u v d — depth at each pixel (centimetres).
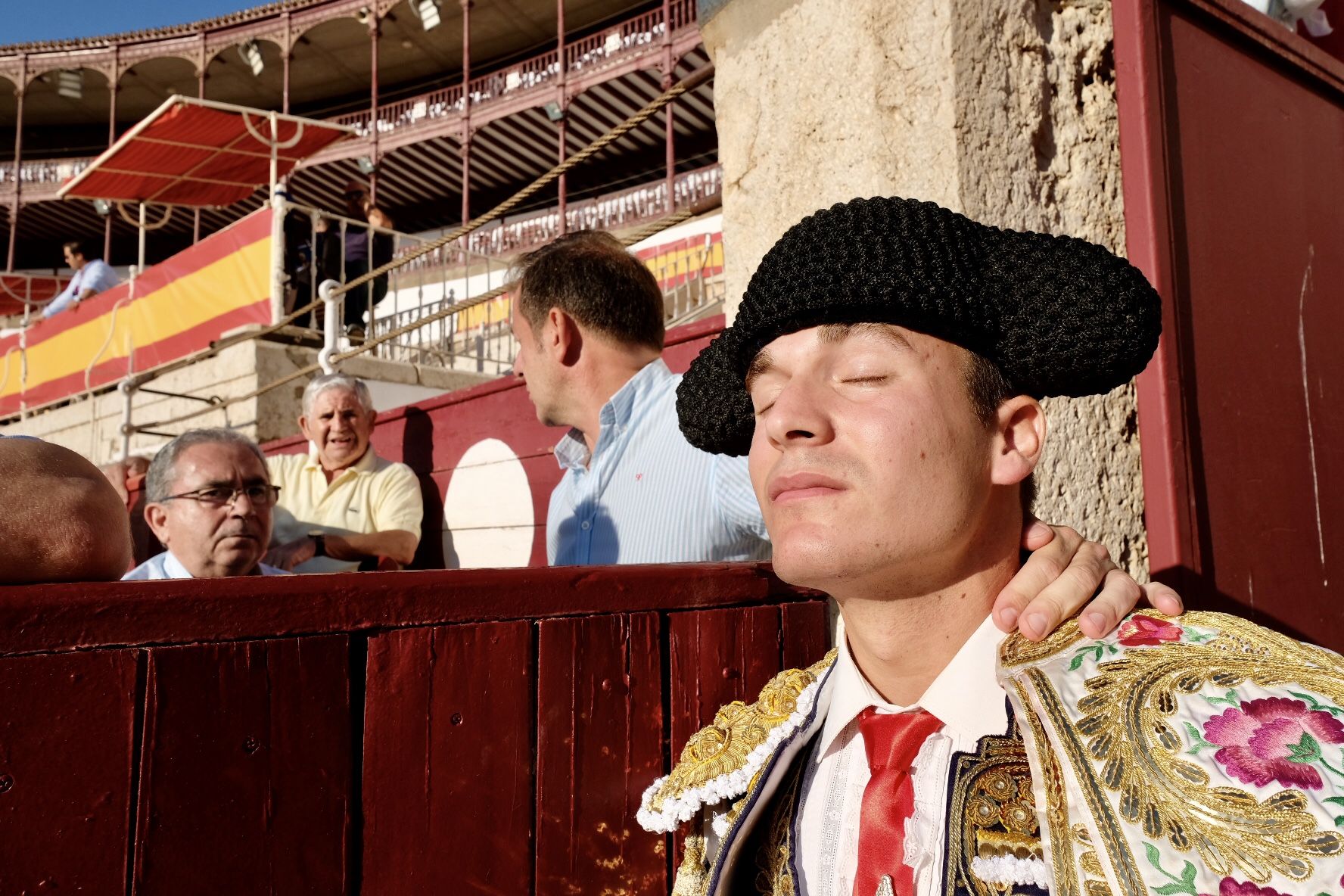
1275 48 216
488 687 95
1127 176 182
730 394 99
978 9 165
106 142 2759
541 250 206
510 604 97
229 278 767
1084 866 66
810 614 130
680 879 97
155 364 827
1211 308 189
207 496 249
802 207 184
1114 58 189
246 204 2486
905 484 75
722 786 94
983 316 78
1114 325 77
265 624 80
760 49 197
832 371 78
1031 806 76
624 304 197
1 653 67
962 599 83
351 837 84
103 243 2762
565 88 2053
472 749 93
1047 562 86
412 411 465
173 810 74
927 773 82
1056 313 78
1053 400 170
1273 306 207
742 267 199
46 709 69
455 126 2222
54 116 2652
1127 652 77
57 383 945
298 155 1079
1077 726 71
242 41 2205
